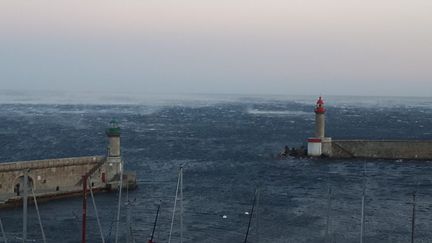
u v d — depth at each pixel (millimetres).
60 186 82688
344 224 67062
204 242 59938
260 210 73250
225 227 65375
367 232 63844
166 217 69688
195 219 68938
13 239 60094
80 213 71062
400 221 68688
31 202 76188
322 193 85688
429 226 66562
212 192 86125
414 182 95500
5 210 72500
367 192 86375
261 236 62062
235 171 108125
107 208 73938
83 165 85062
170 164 117938
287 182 95688
